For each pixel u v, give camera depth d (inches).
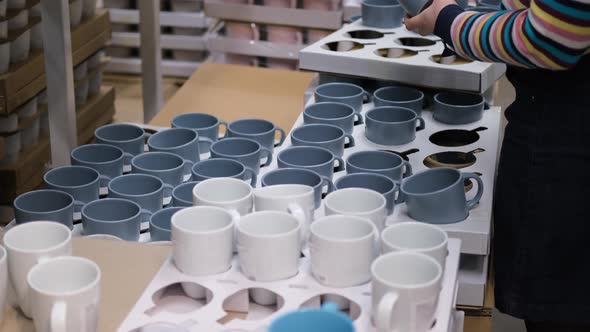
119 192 57.9
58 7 64.9
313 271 43.0
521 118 54.2
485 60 51.8
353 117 68.4
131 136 66.6
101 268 44.9
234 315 42.6
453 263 45.2
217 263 43.3
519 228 54.7
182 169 59.9
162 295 43.8
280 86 96.7
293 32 105.5
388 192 54.1
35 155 85.4
